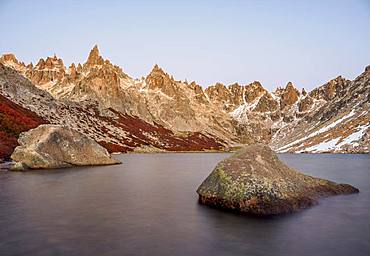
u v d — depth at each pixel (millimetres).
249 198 22750
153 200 28641
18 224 20203
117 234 18328
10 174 48094
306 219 21453
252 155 25953
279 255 15359
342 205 25609
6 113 87688
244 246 16531
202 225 20156
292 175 27484
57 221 21016
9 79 134500
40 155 56781
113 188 35844
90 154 66812
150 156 113938
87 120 149125
